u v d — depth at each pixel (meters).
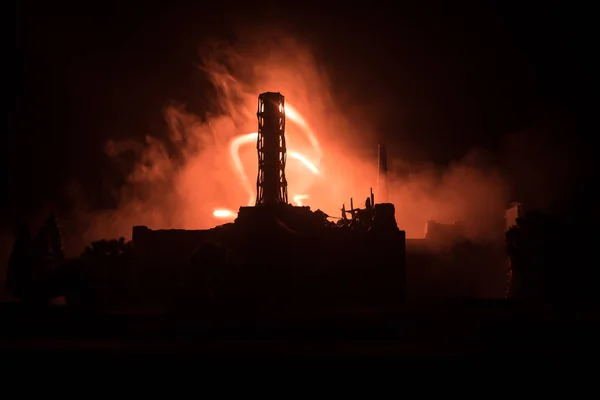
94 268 99.50
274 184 119.38
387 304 104.62
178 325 88.12
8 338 87.62
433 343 83.12
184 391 75.75
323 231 109.19
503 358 74.88
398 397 73.69
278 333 86.50
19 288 99.19
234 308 100.38
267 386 74.88
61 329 89.69
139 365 77.12
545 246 107.00
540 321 85.94
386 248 107.38
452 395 73.88
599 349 77.38
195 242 112.12
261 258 107.38
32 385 78.25
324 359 75.00
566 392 73.88
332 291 106.12
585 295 105.00
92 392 77.31
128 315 90.25
